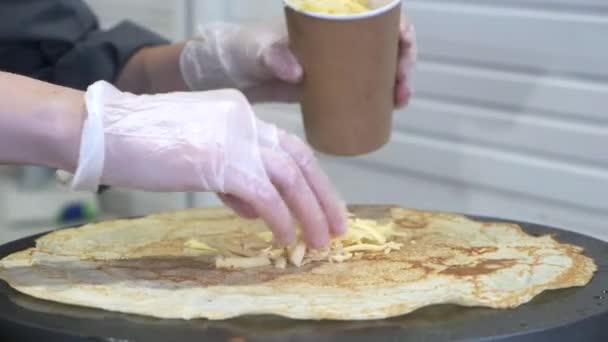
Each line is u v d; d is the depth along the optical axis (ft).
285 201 3.16
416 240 3.46
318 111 3.42
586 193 4.41
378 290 2.97
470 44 4.65
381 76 3.38
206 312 2.83
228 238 3.52
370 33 3.29
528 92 4.51
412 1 4.82
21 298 2.98
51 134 3.03
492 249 3.32
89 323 2.82
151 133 3.03
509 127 4.59
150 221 3.74
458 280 3.02
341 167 5.24
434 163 4.85
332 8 3.33
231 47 4.00
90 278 3.12
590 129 4.37
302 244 3.26
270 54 3.65
